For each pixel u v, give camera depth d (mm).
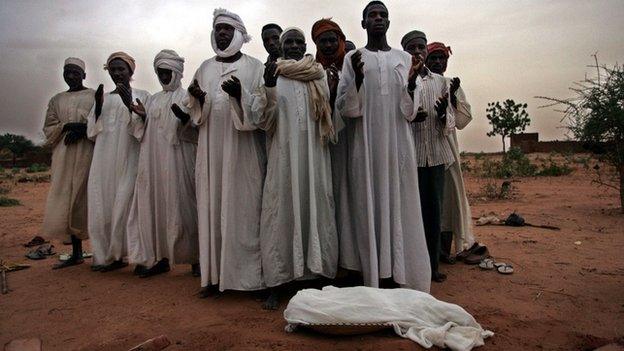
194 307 4766
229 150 4918
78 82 6883
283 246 4734
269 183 4777
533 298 4723
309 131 4719
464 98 5965
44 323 4457
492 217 9203
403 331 3742
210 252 4988
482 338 3701
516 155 26438
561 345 3662
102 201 6336
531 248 6816
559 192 13953
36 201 16328
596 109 9477
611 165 10172
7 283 5871
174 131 5566
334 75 4852
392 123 4777
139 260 5926
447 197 6121
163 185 5852
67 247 8305
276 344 3701
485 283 5262
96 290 5500
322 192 4797
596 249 6656
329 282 5289
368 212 4676
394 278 4723
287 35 4973
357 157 4824
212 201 4945
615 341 3547
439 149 5336
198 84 5137
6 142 55781
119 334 4098
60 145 6688
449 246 6219
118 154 6355
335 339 3762
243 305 4781
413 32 5738
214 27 5199
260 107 4590
